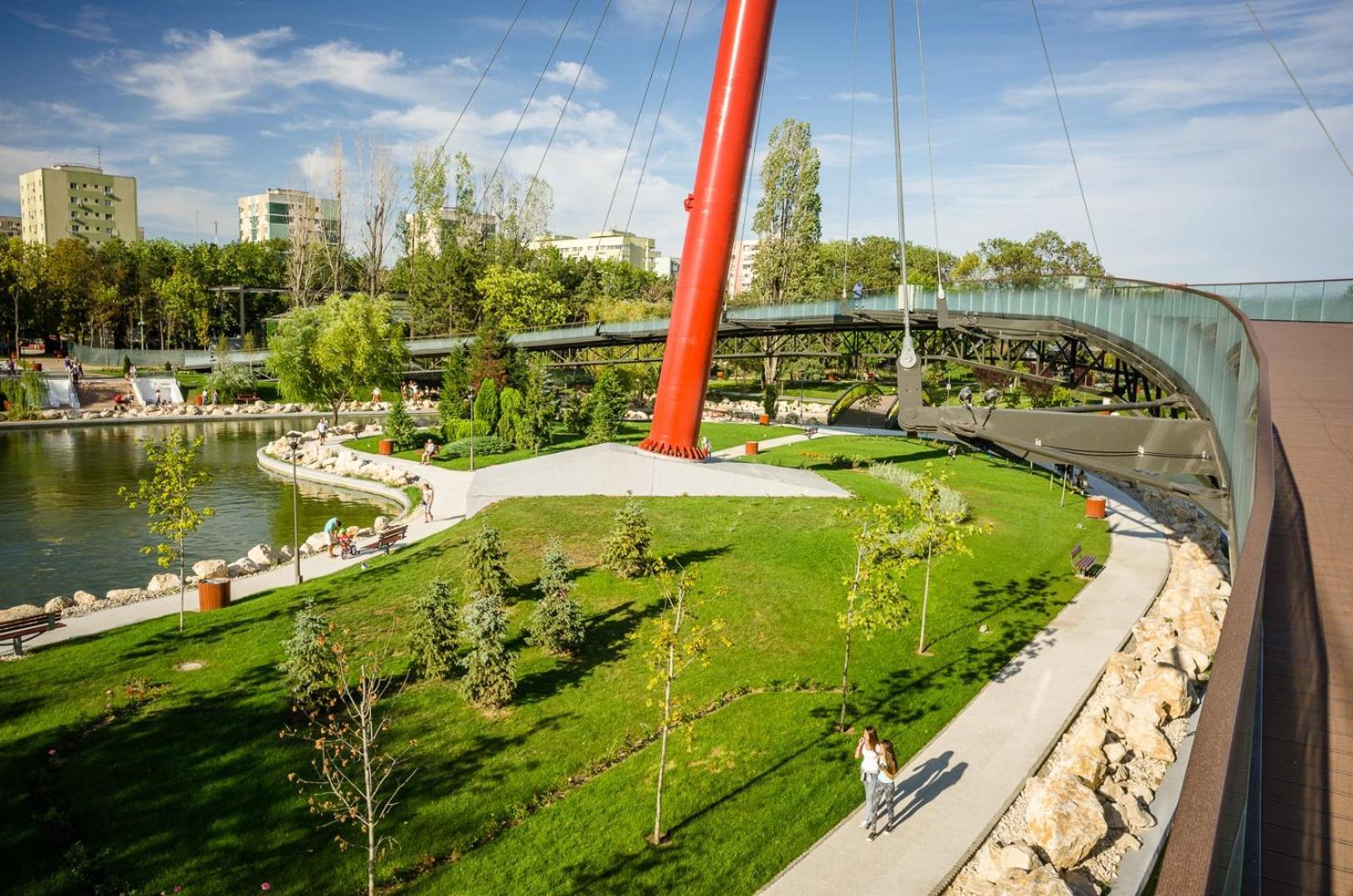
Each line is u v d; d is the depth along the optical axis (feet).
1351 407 49.08
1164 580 88.84
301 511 134.51
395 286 407.03
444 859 44.29
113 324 367.86
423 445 184.14
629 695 60.95
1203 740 16.48
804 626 72.95
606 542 87.35
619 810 48.19
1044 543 99.50
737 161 107.55
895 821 47.09
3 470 161.68
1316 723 23.91
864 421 211.41
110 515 127.34
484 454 169.58
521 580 82.89
